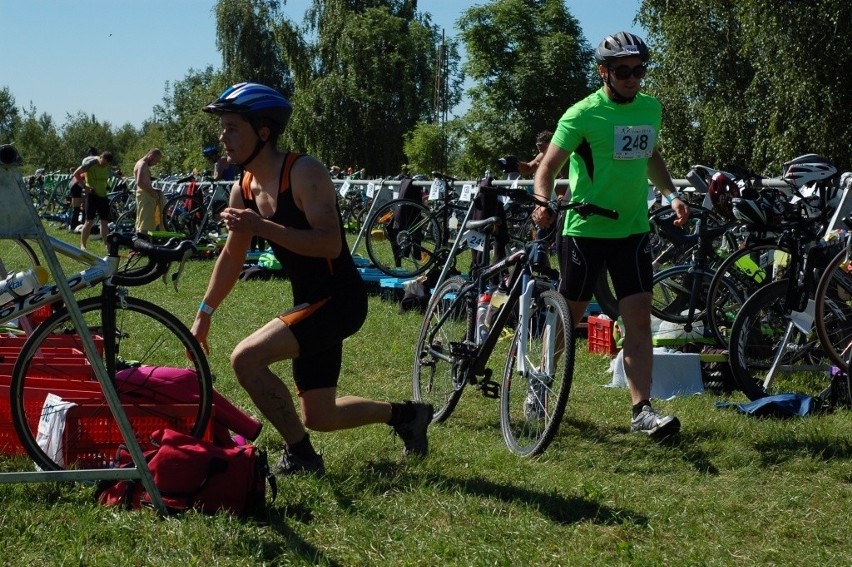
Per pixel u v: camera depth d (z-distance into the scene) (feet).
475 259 26.43
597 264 16.46
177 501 12.05
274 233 12.21
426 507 12.69
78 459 13.79
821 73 73.72
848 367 16.75
